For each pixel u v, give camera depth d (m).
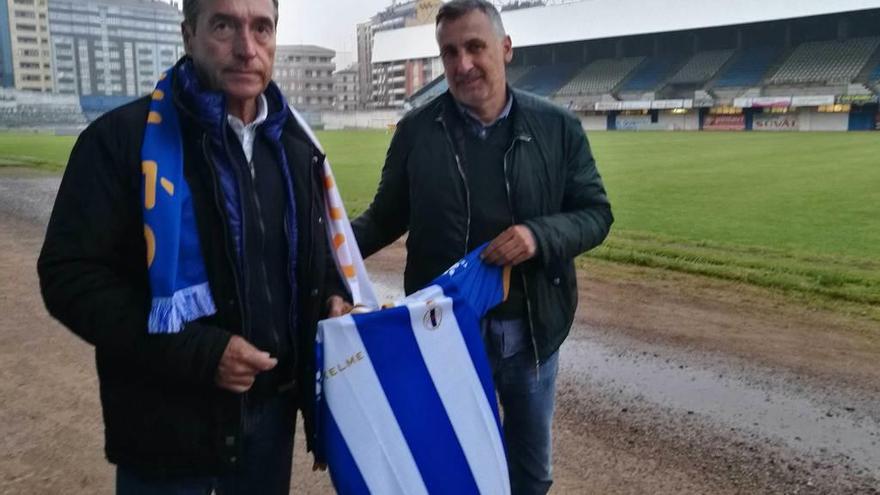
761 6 49.62
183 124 1.79
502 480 2.30
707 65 55.34
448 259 2.55
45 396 4.50
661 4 54.72
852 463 3.60
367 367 2.07
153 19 114.88
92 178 1.71
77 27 107.56
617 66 61.16
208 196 1.79
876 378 4.73
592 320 6.16
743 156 25.31
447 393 2.20
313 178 2.07
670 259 8.52
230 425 1.86
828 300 6.64
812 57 50.47
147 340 1.70
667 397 4.47
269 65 1.88
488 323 2.56
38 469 3.57
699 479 3.45
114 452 1.86
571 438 3.90
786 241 9.88
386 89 96.94
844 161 22.33
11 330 5.84
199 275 1.78
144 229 1.70
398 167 2.70
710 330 5.84
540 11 62.28
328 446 2.05
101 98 102.75
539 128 2.53
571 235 2.45
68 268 1.69
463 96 2.46
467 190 2.51
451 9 2.40
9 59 100.50
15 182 17.06
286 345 2.03
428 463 2.15
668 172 20.05
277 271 1.98
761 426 4.04
